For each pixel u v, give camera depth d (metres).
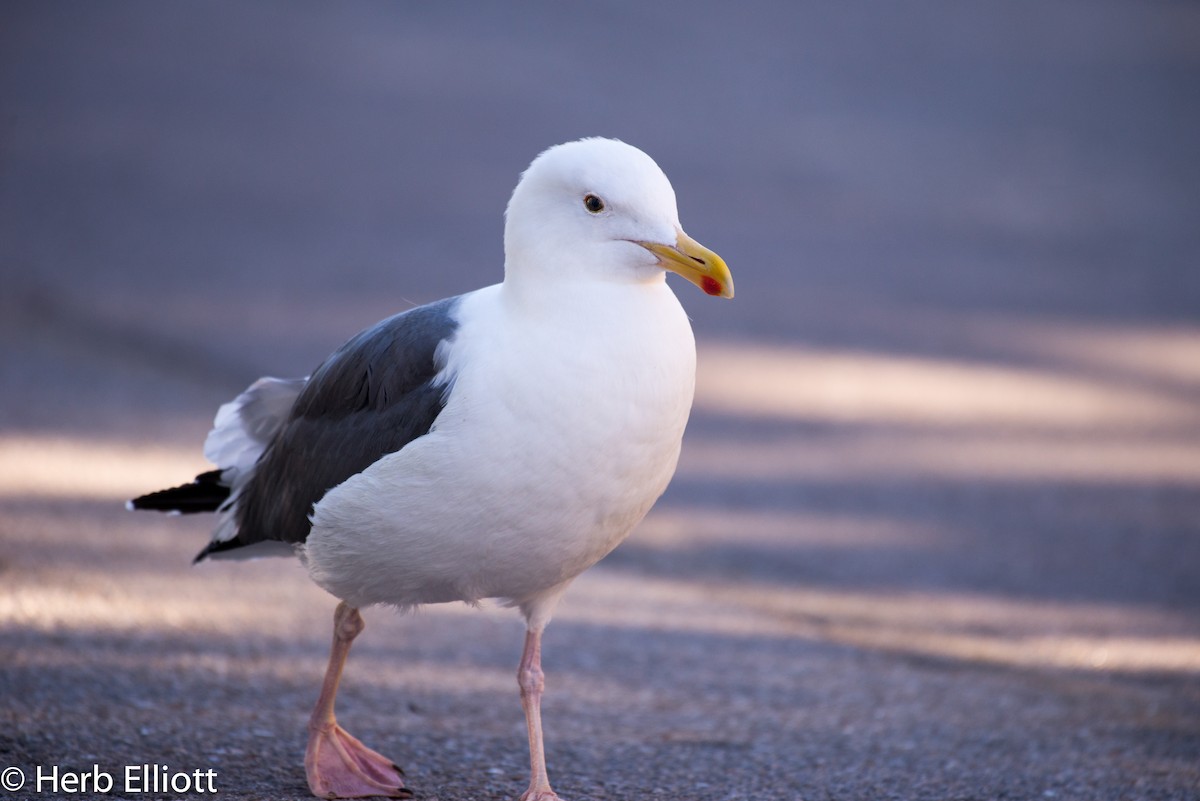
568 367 6.14
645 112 24.42
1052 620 9.75
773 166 22.27
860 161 22.73
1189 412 14.23
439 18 29.80
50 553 9.55
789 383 14.69
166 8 30.45
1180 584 10.48
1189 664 9.02
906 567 10.63
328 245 18.41
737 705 8.05
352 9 30.25
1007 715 8.06
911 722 7.89
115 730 7.21
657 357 6.24
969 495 12.12
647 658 8.71
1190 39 30.14
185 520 10.48
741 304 16.97
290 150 22.48
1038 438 13.48
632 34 29.03
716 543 10.97
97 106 24.23
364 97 25.14
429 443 6.21
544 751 7.31
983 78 27.17
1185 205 21.52
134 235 18.47
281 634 8.71
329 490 6.54
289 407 7.30
